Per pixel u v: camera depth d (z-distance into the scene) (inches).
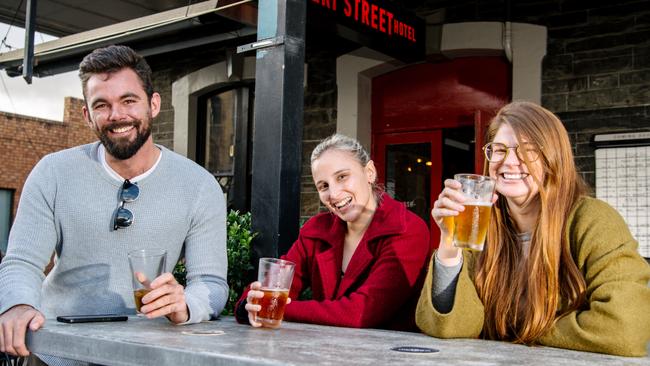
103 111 80.5
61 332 61.3
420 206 218.5
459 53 206.5
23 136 625.6
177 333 61.6
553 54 189.9
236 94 257.8
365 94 225.0
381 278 81.0
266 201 103.6
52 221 83.0
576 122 184.4
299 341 57.5
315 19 147.3
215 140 265.0
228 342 55.7
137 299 68.6
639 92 175.8
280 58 103.6
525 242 68.3
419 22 183.2
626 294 57.0
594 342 56.8
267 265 69.5
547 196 64.6
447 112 213.6
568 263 62.9
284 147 103.0
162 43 198.1
